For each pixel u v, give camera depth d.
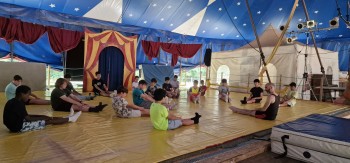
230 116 5.80
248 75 13.19
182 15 13.66
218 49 17.25
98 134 3.88
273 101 5.48
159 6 12.44
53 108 5.66
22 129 3.80
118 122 4.75
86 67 10.79
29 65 9.88
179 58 15.89
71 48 11.02
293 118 5.89
